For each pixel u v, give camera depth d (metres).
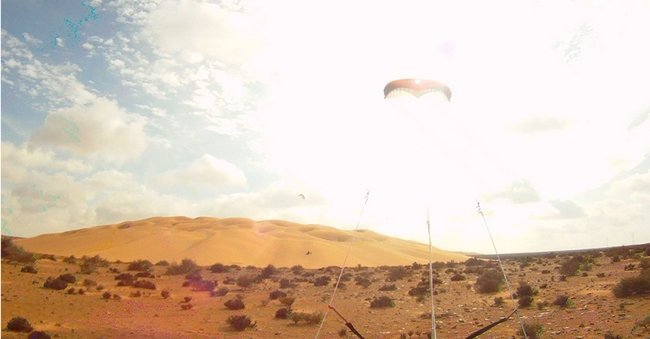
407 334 23.02
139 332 22.89
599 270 40.41
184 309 30.56
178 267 53.69
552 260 62.09
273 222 141.50
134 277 44.00
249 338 22.73
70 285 35.94
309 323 26.36
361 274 56.66
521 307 27.75
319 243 98.44
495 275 39.06
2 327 21.47
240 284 44.47
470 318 25.81
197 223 127.44
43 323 22.95
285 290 41.72
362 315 28.61
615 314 22.47
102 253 80.62
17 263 44.16
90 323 24.12
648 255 48.75
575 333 19.84
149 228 106.25
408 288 40.25
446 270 53.34
